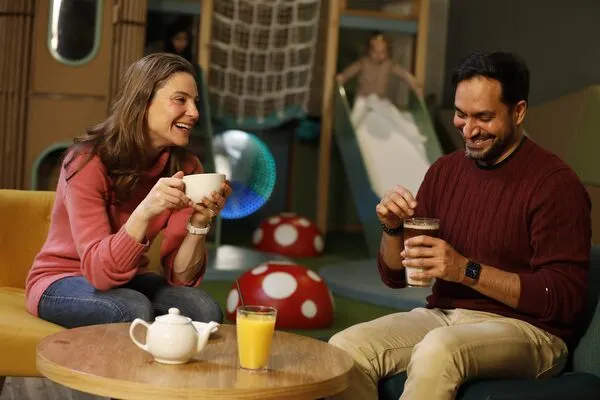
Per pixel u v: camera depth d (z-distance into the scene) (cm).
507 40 843
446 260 239
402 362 253
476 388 229
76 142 277
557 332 252
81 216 265
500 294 245
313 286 430
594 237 637
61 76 591
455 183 272
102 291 263
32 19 584
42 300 268
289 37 759
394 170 739
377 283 533
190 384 185
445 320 264
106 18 595
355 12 766
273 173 786
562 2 798
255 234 700
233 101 755
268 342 201
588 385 237
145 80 271
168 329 198
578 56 783
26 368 254
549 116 705
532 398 223
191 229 271
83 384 187
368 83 782
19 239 312
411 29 786
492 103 253
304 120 815
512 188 257
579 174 653
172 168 286
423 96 867
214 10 747
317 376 198
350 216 859
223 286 543
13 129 584
